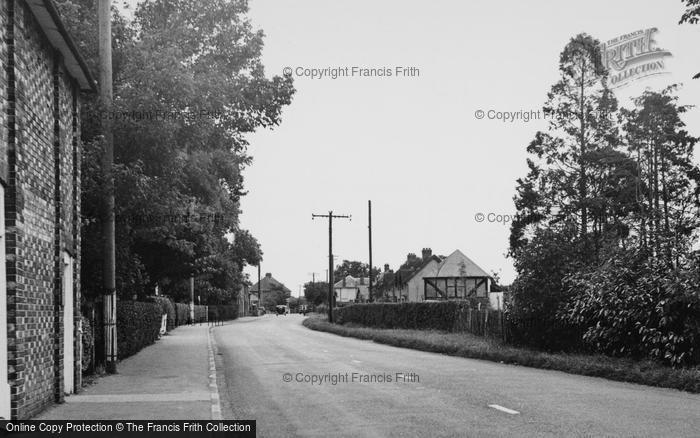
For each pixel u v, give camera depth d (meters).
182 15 24.83
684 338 16.09
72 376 14.04
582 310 20.00
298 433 9.92
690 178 37.44
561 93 36.31
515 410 11.57
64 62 13.09
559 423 10.16
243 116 25.75
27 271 10.45
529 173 36.59
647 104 36.84
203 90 21.22
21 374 9.92
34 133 10.91
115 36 21.30
